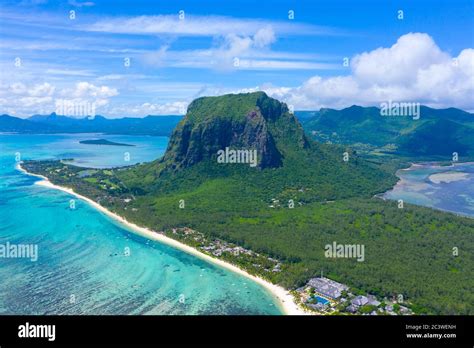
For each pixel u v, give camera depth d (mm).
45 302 167625
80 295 175250
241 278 197000
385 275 188375
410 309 159875
